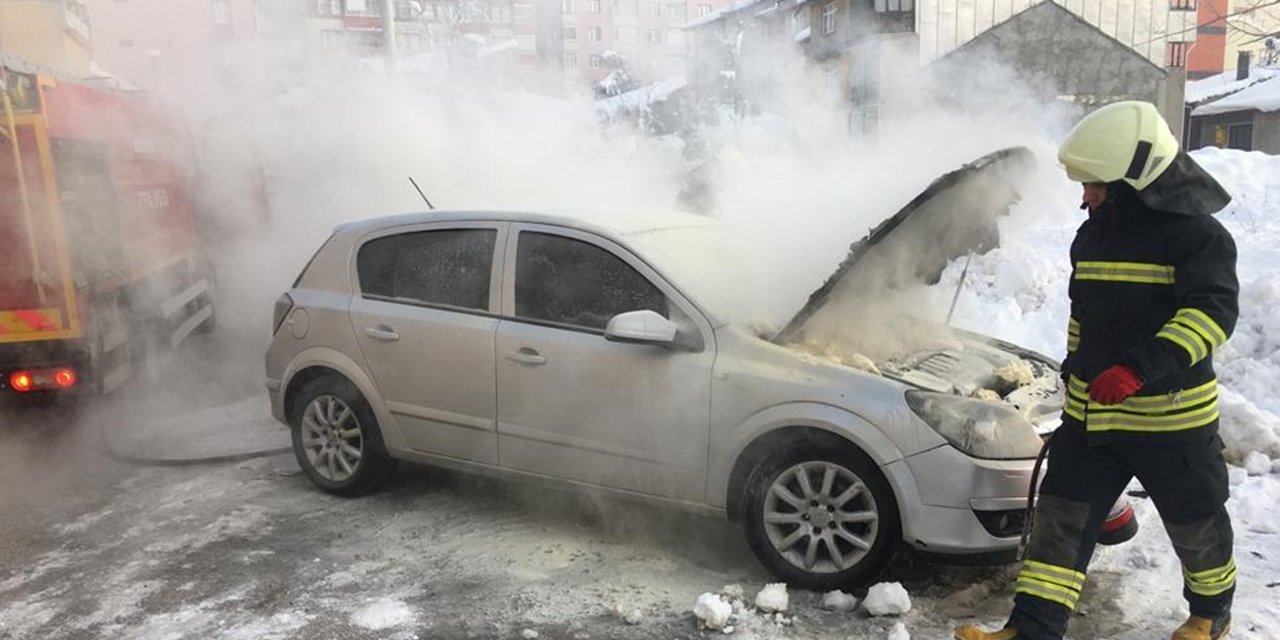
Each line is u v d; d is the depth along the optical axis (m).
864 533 3.48
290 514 4.52
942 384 3.65
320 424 4.75
